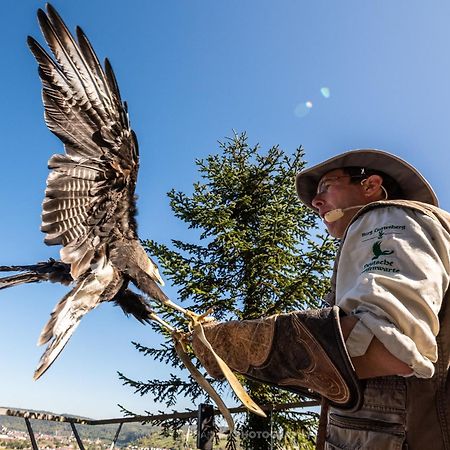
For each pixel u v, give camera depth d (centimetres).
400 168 229
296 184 272
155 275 360
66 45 338
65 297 323
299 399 989
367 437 172
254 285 1111
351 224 193
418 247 166
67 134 335
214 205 1215
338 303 172
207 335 211
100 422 677
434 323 155
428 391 170
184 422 1023
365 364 157
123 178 353
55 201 329
